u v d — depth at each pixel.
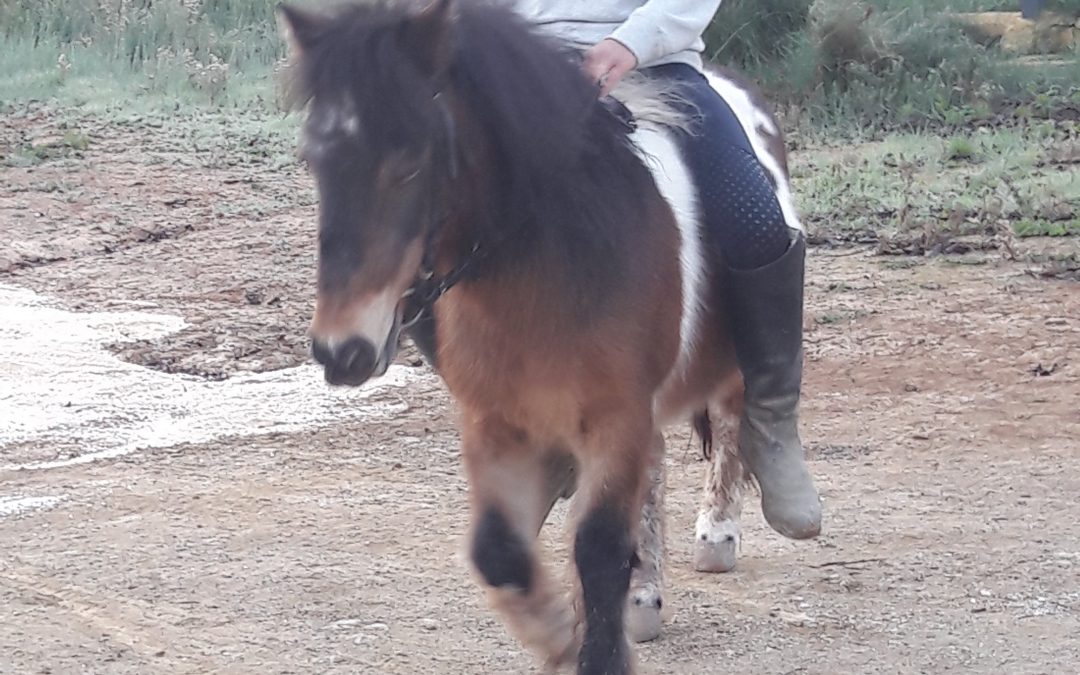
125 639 4.88
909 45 16.09
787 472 4.73
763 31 16.41
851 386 7.75
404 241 3.41
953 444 6.85
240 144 14.29
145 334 8.97
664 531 4.92
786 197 4.84
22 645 4.82
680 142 4.35
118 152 13.91
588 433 3.89
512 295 3.76
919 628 4.86
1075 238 10.35
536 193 3.74
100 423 7.46
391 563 5.57
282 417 7.57
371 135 3.33
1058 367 7.81
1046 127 13.98
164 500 6.34
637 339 3.87
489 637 4.86
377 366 3.37
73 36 18.48
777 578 5.37
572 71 3.90
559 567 5.59
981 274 9.67
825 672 4.54
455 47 3.57
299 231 11.57
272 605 5.15
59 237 11.26
